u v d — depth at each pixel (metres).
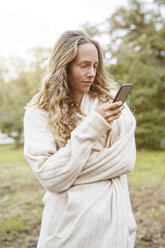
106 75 1.40
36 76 11.87
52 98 1.27
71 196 1.17
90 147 1.12
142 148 12.15
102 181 1.22
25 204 4.75
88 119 1.12
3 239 3.25
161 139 11.56
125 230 1.14
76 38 1.22
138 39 13.61
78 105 1.34
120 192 1.20
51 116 1.28
